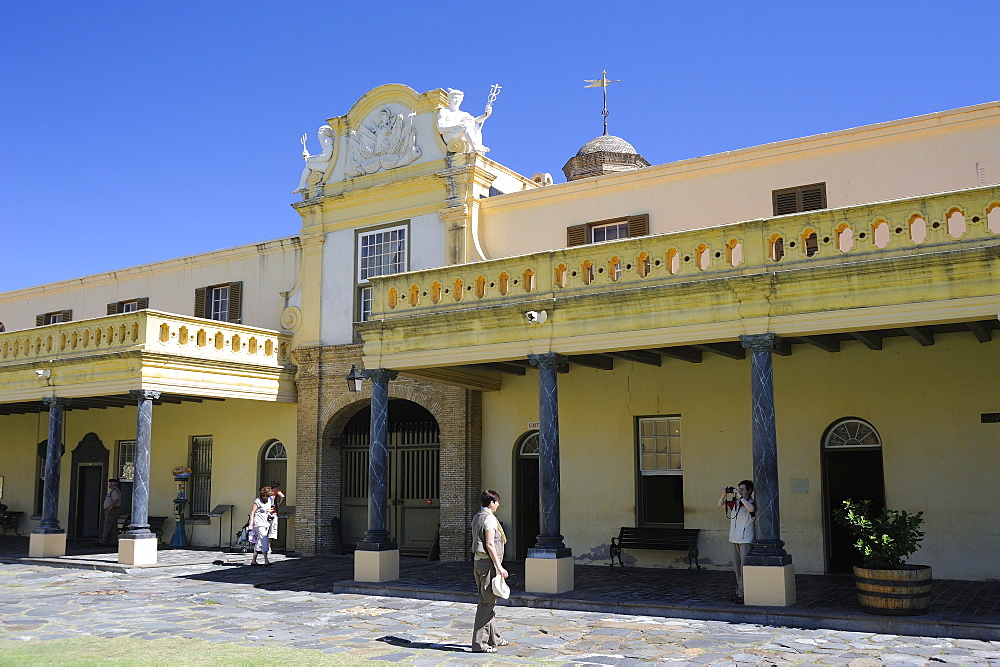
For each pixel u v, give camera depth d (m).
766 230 12.04
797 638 9.91
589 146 27.30
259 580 15.66
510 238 18.53
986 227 10.70
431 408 18.80
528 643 9.84
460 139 18.91
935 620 10.02
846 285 11.38
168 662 8.66
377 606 12.70
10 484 26.47
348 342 19.94
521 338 13.88
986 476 13.76
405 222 19.55
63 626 11.13
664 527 16.48
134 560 17.53
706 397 16.27
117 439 24.19
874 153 15.16
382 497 14.98
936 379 14.30
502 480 18.08
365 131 20.44
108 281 25.41
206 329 18.98
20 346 20.56
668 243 12.83
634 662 8.84
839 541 15.01
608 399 17.23
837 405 15.05
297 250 21.64
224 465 21.94
